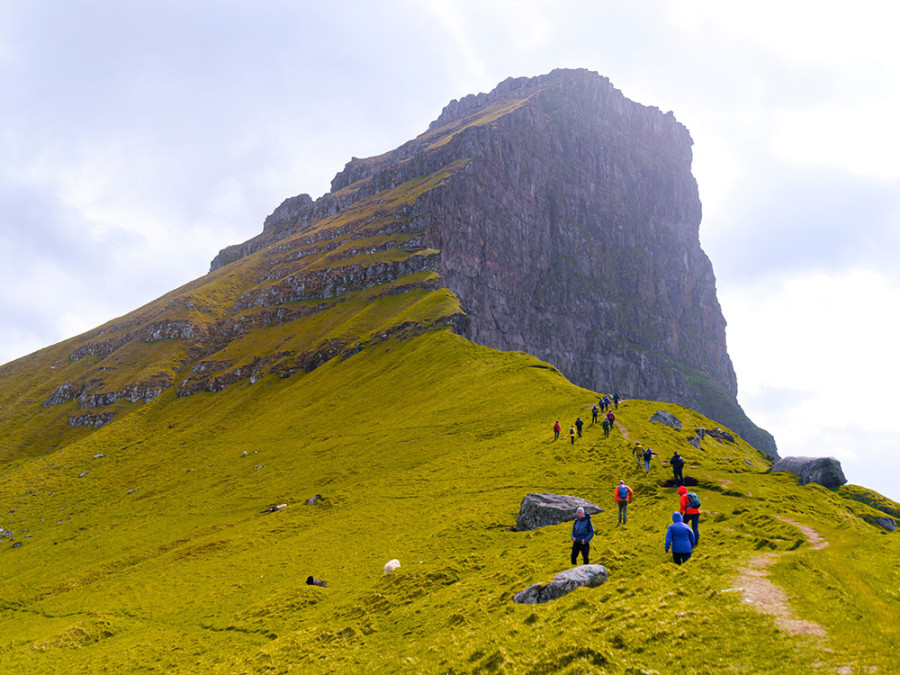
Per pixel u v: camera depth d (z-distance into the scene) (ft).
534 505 164.76
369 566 163.94
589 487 188.96
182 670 119.85
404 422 380.78
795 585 75.46
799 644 58.65
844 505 166.09
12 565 313.53
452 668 75.00
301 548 209.36
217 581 194.08
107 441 589.32
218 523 290.76
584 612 80.89
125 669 129.59
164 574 221.25
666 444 229.25
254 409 582.76
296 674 94.43
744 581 78.43
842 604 67.51
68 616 198.59
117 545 302.25
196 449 501.15
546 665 66.59
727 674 55.98
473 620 94.99
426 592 123.03
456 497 220.64
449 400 398.83
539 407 333.62
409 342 575.79
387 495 254.88
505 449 272.31
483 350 506.89
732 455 261.24
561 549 126.52
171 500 372.58
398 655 89.56
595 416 271.28
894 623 61.36
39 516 422.41
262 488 339.98
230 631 140.26
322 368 613.93
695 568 88.33
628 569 100.27
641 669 60.90
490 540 158.51
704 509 144.56
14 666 148.36
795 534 111.14
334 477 313.94
